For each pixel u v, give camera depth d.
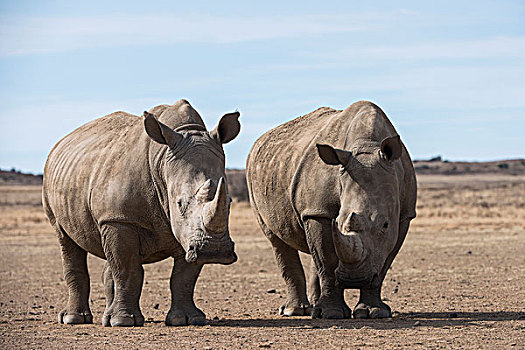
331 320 23.44
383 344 18.80
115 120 26.05
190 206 20.83
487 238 60.91
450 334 20.11
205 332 21.38
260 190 26.83
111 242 22.84
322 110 27.64
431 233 67.81
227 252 20.06
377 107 24.28
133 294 23.28
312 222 23.58
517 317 23.56
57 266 45.53
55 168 25.70
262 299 31.00
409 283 34.78
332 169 23.17
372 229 21.53
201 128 22.67
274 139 27.31
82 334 21.66
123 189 22.67
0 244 62.59
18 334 21.92
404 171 23.62
